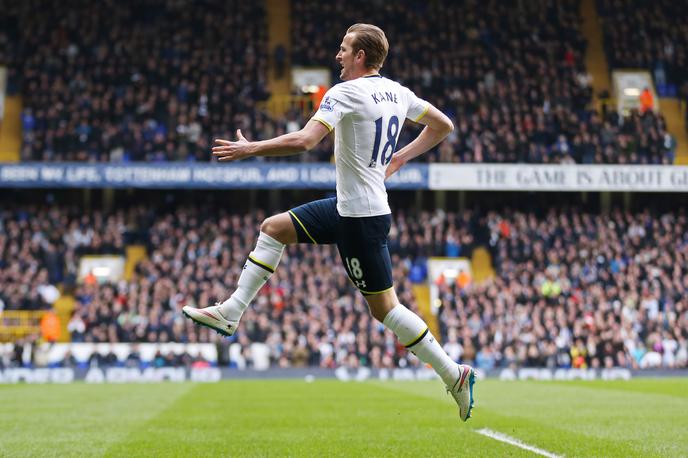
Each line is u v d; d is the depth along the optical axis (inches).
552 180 1157.7
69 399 529.7
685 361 961.5
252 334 926.4
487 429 325.7
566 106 1272.1
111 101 1194.6
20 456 249.6
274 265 201.0
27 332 962.7
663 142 1196.5
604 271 1075.9
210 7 1332.4
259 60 1284.4
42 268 1039.6
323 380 861.2
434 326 1055.6
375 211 194.1
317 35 1346.0
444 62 1298.0
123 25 1291.8
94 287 987.9
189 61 1256.2
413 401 501.7
